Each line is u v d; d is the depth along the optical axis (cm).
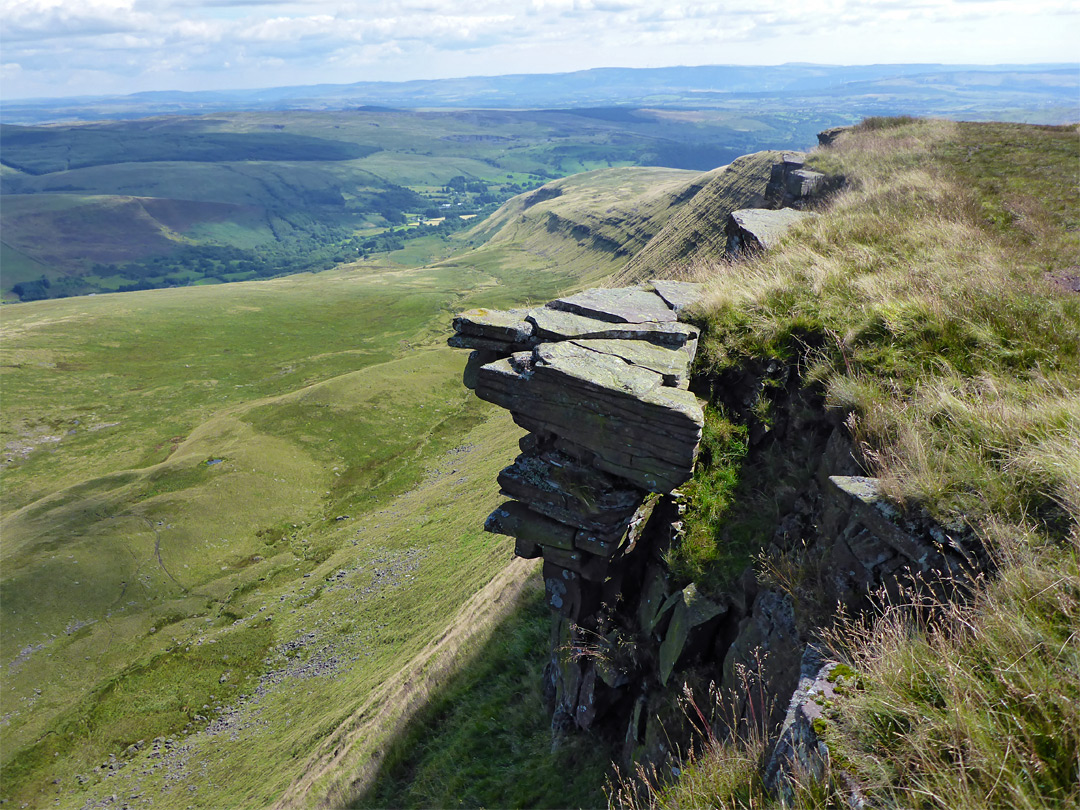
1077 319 833
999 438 620
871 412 751
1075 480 499
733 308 1097
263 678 5475
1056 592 425
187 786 4275
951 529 549
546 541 1024
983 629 427
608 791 1038
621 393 873
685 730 844
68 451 13150
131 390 16575
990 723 363
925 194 1688
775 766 480
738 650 770
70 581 7012
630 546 1009
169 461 9750
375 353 19338
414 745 1722
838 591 636
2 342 19150
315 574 6950
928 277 1031
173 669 5841
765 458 971
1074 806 314
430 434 10681
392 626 5119
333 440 10344
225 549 7825
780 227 1702
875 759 384
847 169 2481
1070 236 1257
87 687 5803
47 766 4947
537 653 1705
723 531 922
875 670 458
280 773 3475
